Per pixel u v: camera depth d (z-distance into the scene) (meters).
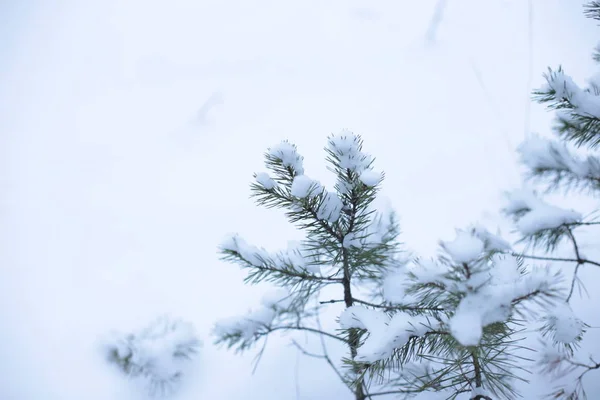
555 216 1.68
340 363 3.13
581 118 1.77
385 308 1.86
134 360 2.18
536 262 3.11
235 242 1.87
